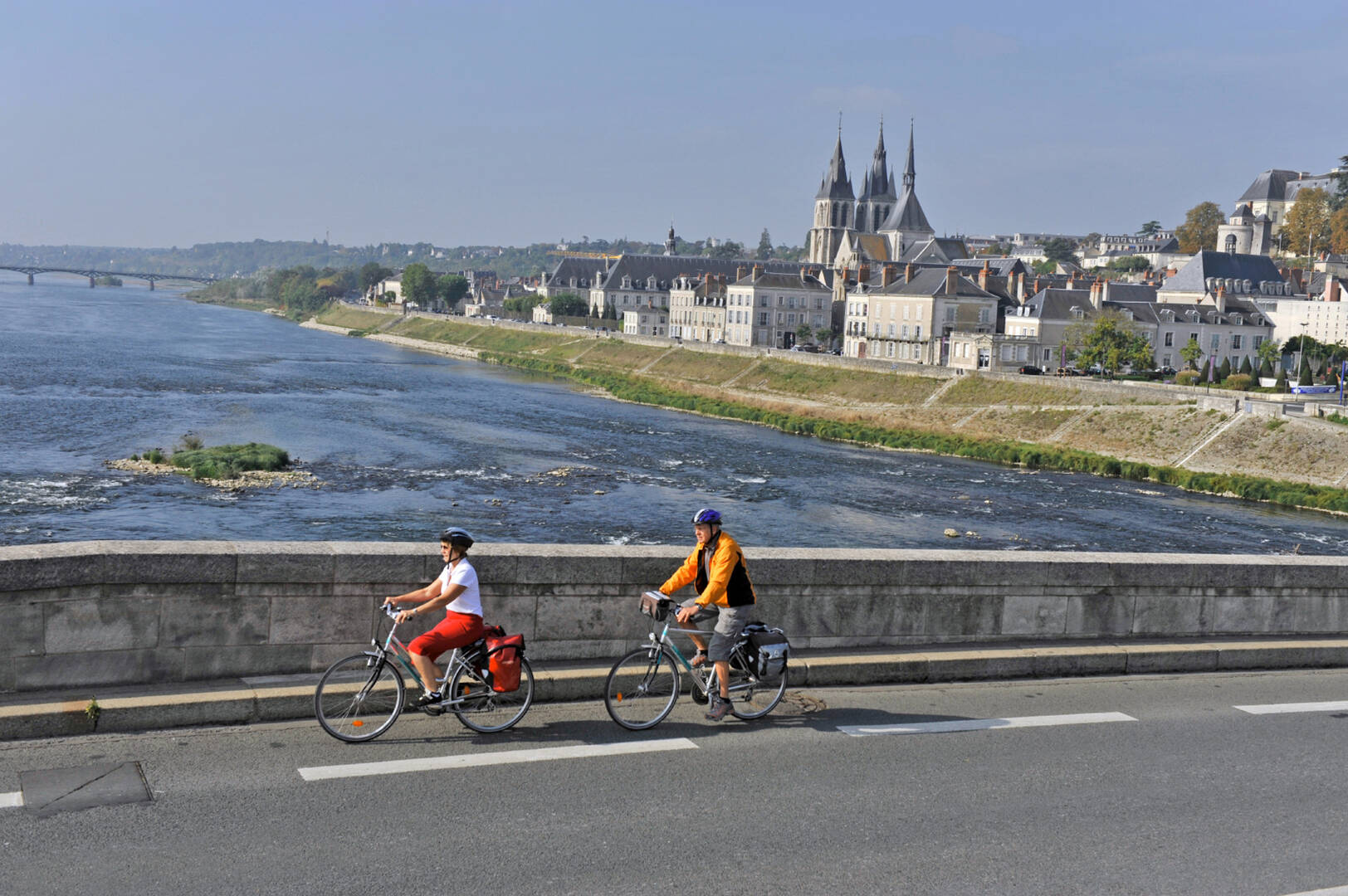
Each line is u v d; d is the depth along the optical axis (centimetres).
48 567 1034
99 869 765
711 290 18600
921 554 1382
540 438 7975
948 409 9825
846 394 10906
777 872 812
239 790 906
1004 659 1338
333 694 1051
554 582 1223
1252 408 7800
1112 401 8869
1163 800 988
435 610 1174
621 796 937
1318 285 15438
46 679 1047
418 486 5806
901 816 925
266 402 9238
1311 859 882
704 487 6231
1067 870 840
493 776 967
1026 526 5509
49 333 16275
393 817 871
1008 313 13112
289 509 5069
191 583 1094
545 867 801
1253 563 1502
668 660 1145
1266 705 1284
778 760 1040
